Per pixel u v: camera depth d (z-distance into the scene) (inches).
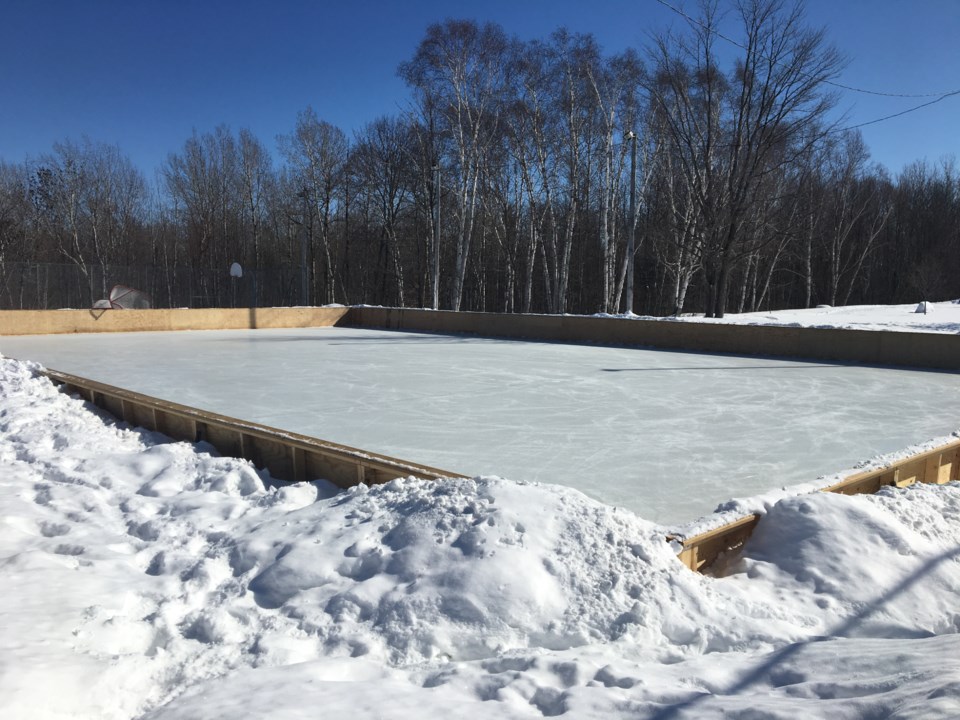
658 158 1366.9
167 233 1967.3
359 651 110.6
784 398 366.0
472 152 1258.6
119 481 220.1
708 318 941.2
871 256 2044.8
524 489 149.1
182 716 89.4
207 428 269.6
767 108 918.4
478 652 109.3
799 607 124.6
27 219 1614.2
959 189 2069.4
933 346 506.3
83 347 653.3
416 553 132.3
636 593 119.6
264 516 178.4
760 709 78.7
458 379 434.6
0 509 195.3
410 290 1841.8
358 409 327.9
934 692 75.8
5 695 92.3
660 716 81.9
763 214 1091.9
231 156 1855.3
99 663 106.0
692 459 233.5
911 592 130.6
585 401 352.2
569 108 1214.9
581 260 1785.2
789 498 157.2
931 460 224.8
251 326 957.2
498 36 1237.7
